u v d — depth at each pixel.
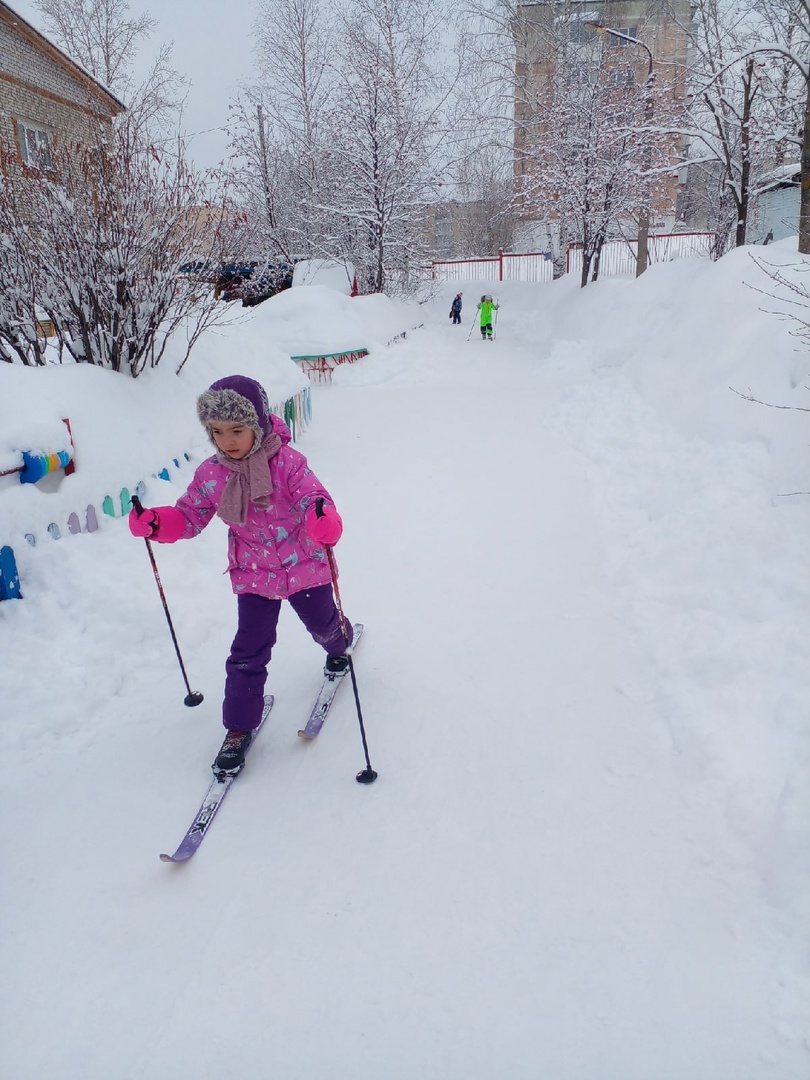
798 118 10.88
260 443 2.49
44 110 15.84
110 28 22.98
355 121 18.86
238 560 2.66
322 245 20.86
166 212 5.01
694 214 24.56
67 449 3.74
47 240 4.62
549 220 22.33
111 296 4.77
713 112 11.20
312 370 13.61
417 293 22.92
